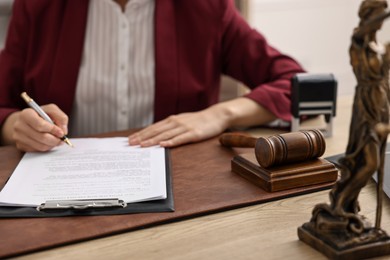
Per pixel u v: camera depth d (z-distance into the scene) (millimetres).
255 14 3521
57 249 795
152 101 1678
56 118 1239
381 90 701
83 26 1629
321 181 989
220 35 1668
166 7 1624
